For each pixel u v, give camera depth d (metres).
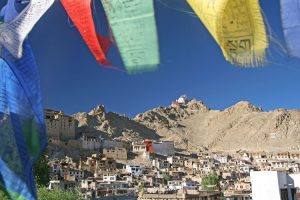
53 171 172.62
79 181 156.25
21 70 7.56
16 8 7.17
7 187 8.01
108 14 4.77
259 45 4.23
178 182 166.62
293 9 4.12
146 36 4.55
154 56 4.51
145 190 118.12
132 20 4.61
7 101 7.98
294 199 44.78
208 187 129.25
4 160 8.07
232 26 4.35
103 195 117.69
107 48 4.84
